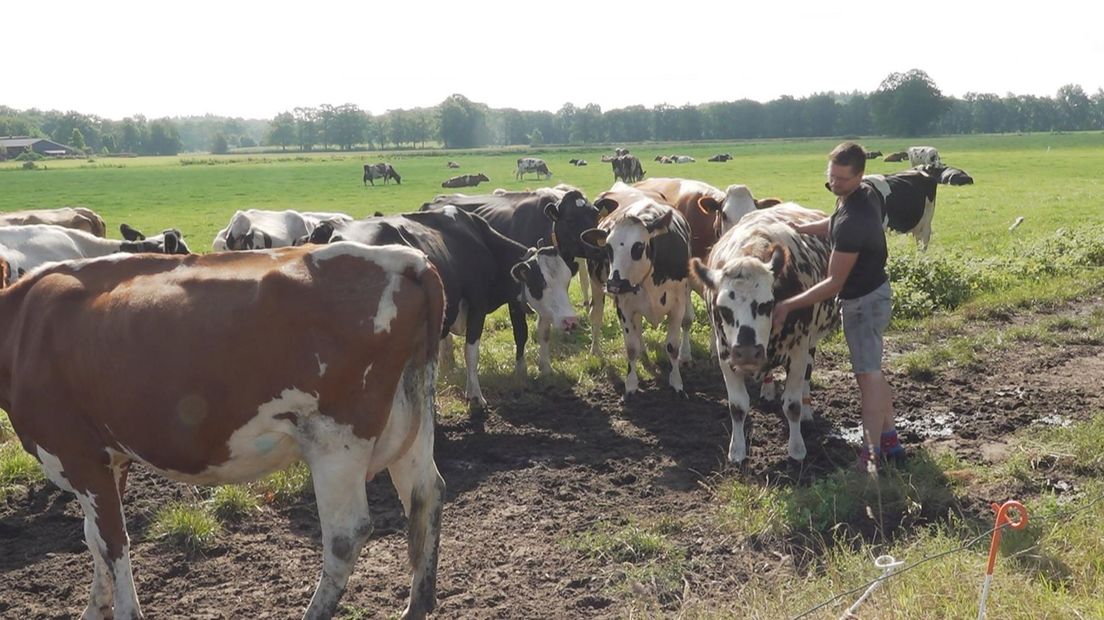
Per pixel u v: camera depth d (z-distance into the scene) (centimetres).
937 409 905
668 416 929
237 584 600
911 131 16600
